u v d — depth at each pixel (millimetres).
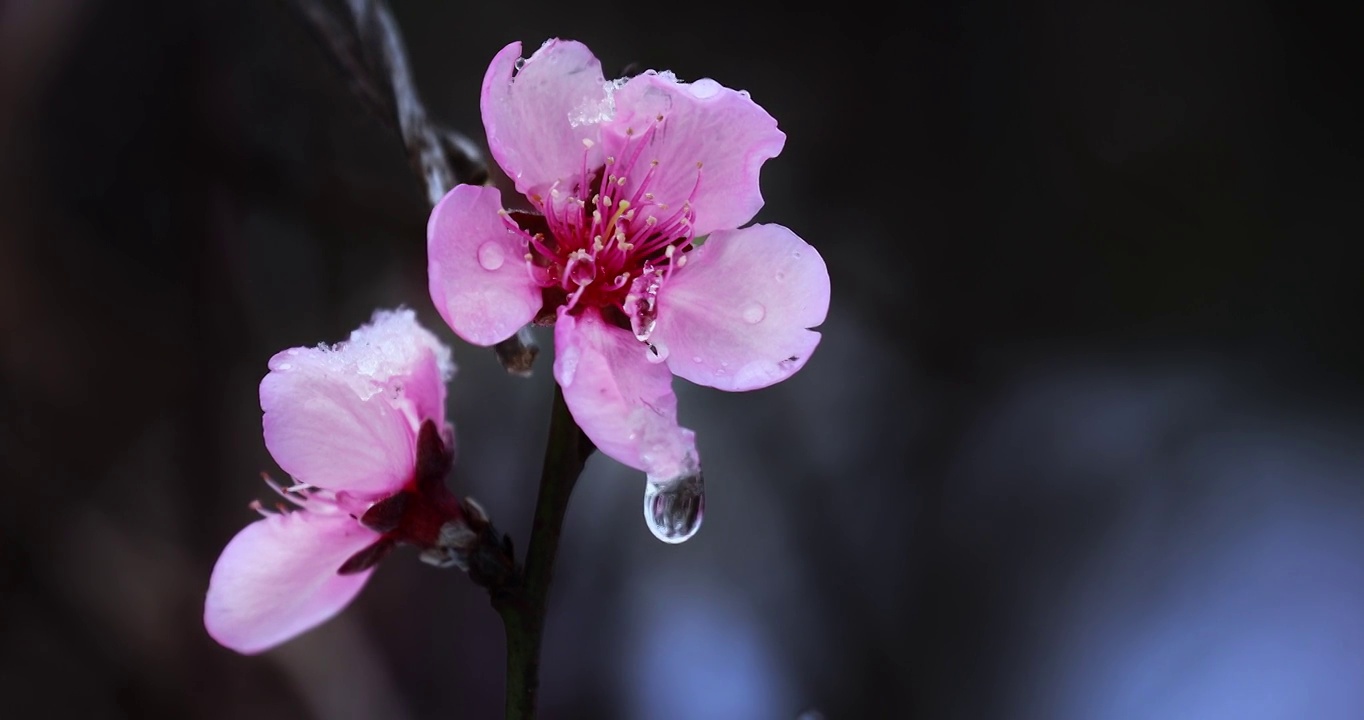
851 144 1180
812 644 1032
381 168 928
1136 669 1025
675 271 459
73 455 852
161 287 894
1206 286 1198
